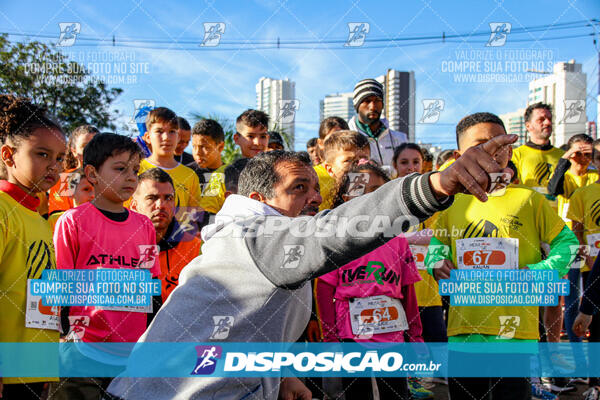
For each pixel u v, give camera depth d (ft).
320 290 7.40
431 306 10.27
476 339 7.11
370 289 7.23
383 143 12.08
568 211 11.58
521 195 7.40
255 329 4.29
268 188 4.77
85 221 6.93
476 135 6.90
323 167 10.43
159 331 4.34
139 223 7.58
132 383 4.33
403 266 7.80
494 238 7.30
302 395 5.55
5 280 5.84
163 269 8.38
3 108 6.14
